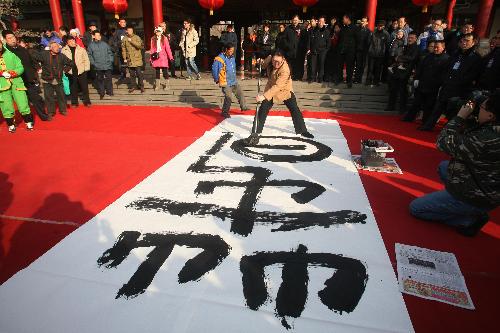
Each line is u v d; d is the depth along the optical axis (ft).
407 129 21.59
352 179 13.37
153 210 10.88
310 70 29.96
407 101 25.93
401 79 24.32
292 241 9.15
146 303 6.98
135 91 31.22
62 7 48.16
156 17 34.99
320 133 20.35
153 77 36.32
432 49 21.13
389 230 9.77
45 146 18.10
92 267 8.12
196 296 7.17
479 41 18.44
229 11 53.31
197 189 12.42
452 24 42.80
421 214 10.21
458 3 41.29
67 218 10.59
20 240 9.39
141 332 6.31
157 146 17.83
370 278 7.71
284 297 7.14
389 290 7.36
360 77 28.84
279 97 17.79
